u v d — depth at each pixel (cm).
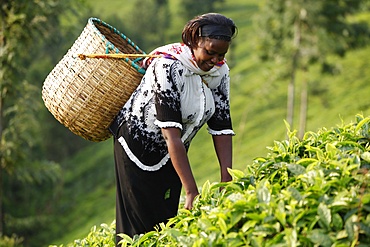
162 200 546
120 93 532
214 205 466
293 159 482
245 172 507
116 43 618
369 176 403
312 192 407
